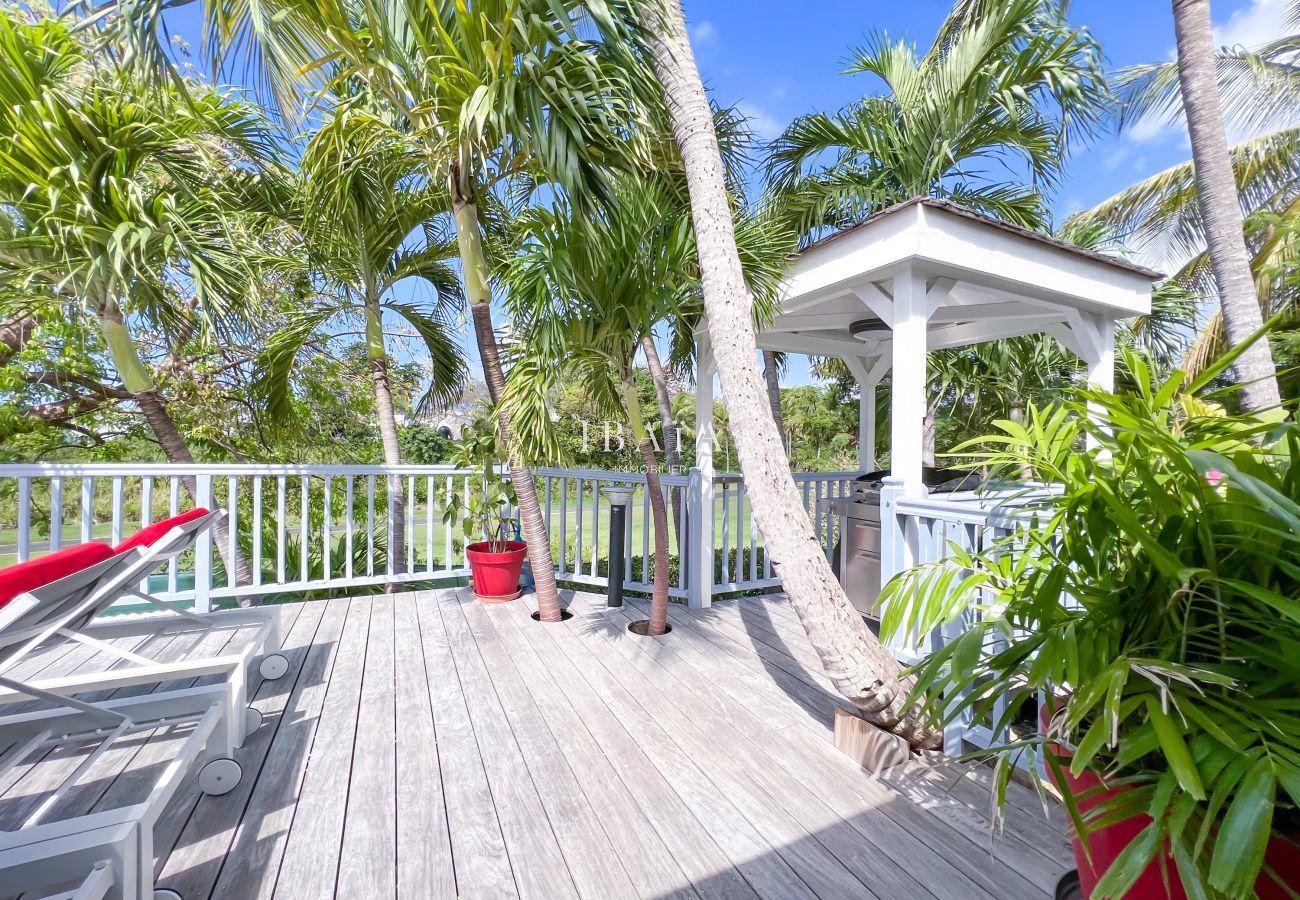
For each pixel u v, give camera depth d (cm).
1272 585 96
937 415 841
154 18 256
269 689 259
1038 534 132
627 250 283
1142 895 96
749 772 196
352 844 161
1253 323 383
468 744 213
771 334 499
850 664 198
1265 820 68
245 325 368
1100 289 340
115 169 323
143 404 367
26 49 301
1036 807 178
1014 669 113
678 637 331
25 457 499
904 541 249
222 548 405
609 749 210
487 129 298
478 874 150
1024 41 449
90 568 142
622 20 255
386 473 416
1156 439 94
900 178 530
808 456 1631
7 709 236
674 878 149
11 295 331
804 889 145
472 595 416
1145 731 86
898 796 183
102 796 179
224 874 149
